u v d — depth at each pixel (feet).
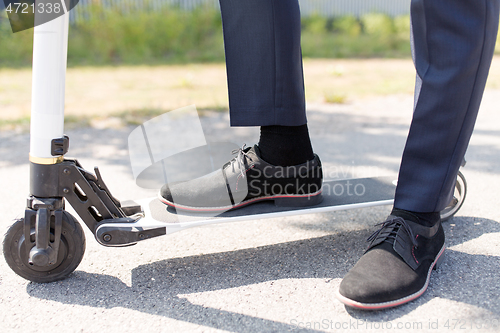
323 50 32.24
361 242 5.25
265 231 5.64
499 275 4.31
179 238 5.44
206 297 4.07
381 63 26.58
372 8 43.24
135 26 29.22
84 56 27.25
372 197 5.13
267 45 4.59
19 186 7.50
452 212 5.67
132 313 3.82
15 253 4.14
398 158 9.00
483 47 3.93
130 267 4.69
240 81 4.68
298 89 4.74
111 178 7.90
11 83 18.04
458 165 4.29
